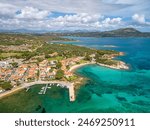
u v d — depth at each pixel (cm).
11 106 9206
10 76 13212
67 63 17712
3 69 15025
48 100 9856
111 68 17062
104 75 14800
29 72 13962
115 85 12425
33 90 11056
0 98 9988
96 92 11094
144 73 15562
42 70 14638
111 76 14550
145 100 10044
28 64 16850
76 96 10425
